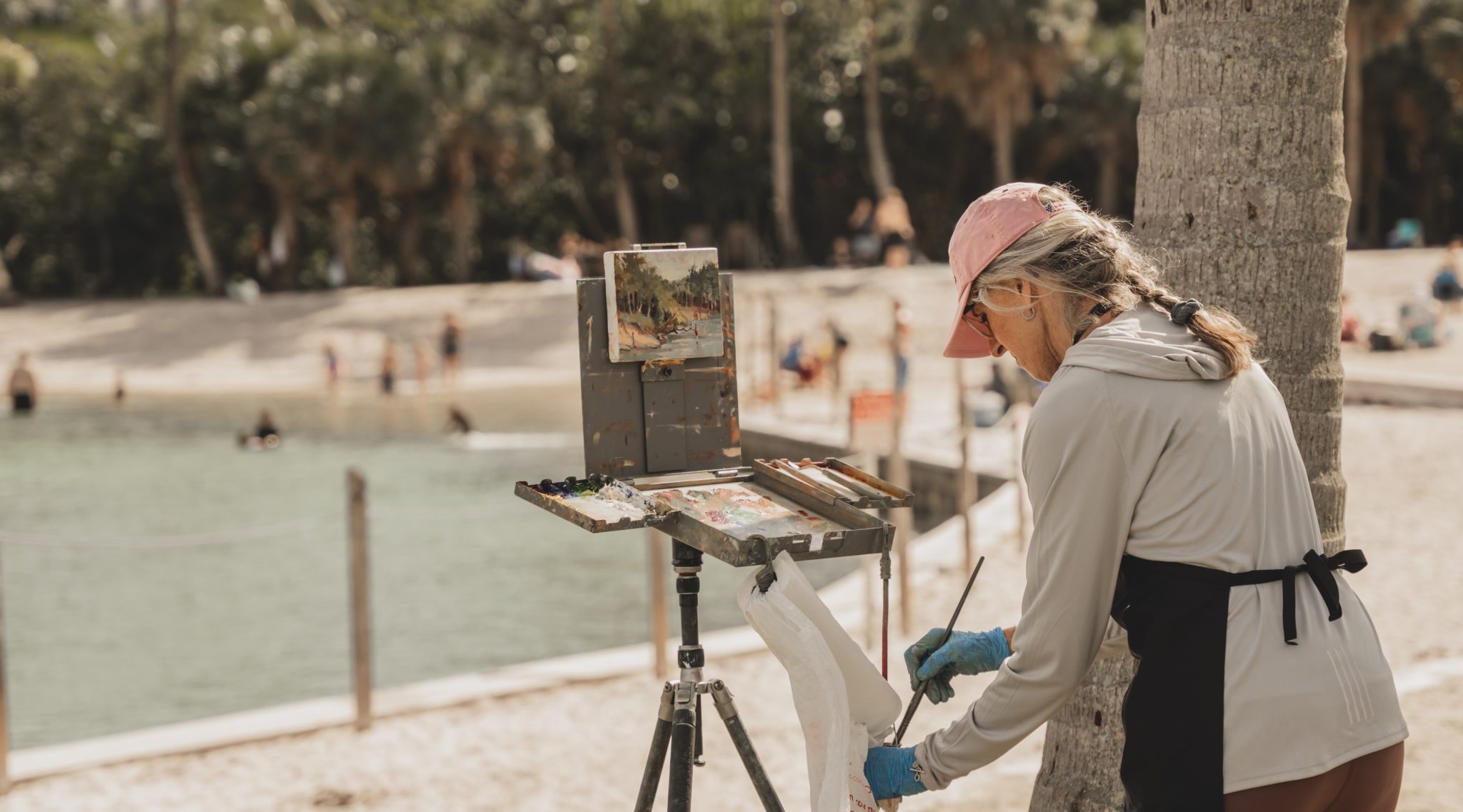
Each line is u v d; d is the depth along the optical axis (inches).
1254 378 81.5
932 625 317.1
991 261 85.7
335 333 1459.2
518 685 283.9
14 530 591.8
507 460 798.5
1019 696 82.0
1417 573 337.1
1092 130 1898.4
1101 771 130.1
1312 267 120.3
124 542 287.1
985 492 557.3
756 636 312.2
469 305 1520.7
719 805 202.2
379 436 928.3
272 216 1854.1
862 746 89.1
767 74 1908.2
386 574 485.4
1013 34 1583.4
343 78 1627.7
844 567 488.7
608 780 224.1
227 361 1393.9
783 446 728.3
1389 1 1690.5
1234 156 119.7
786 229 1713.8
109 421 1047.0
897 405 354.6
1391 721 78.9
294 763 241.0
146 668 368.5
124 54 1859.0
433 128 1647.4
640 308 105.0
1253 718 75.9
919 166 2047.2
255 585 474.6
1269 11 118.0
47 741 308.0
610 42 1690.5
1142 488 77.9
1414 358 911.0
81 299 1863.9
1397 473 490.3
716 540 88.6
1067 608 79.4
